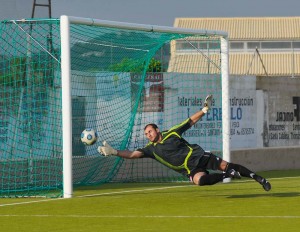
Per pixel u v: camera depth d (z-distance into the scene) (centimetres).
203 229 2689
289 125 6041
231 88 5559
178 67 5459
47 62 4228
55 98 4212
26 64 4238
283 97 5984
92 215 3077
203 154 3469
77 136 4553
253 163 5578
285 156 5841
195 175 3444
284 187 4147
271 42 9238
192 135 5216
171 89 5166
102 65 4731
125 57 4825
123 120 4841
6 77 4275
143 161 4866
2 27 4197
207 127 5338
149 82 5034
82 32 4394
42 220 2964
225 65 4666
